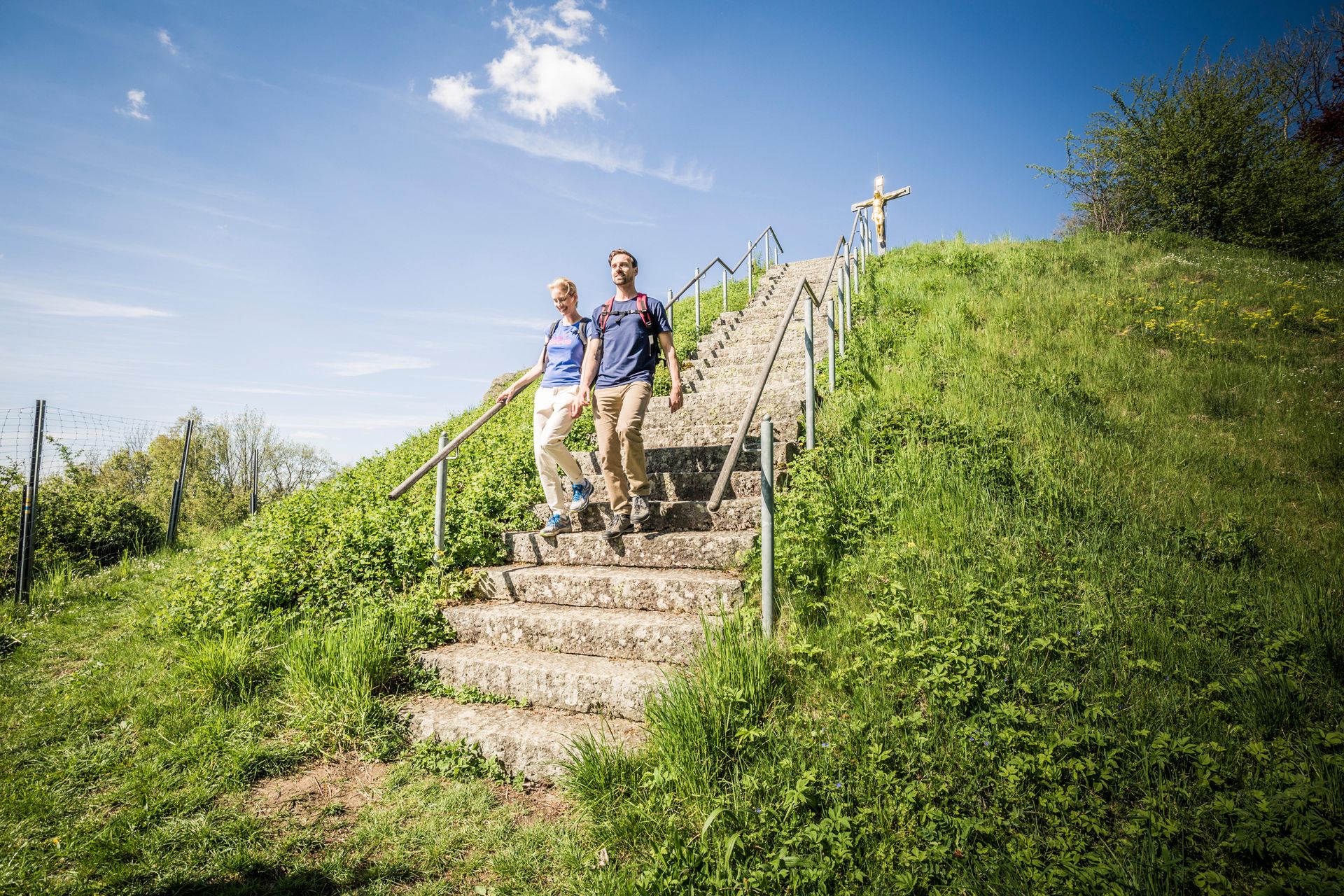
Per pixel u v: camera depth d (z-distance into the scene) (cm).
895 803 240
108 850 256
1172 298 828
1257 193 1374
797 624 338
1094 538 400
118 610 617
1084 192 1625
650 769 275
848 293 870
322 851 262
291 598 488
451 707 359
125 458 1535
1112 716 263
